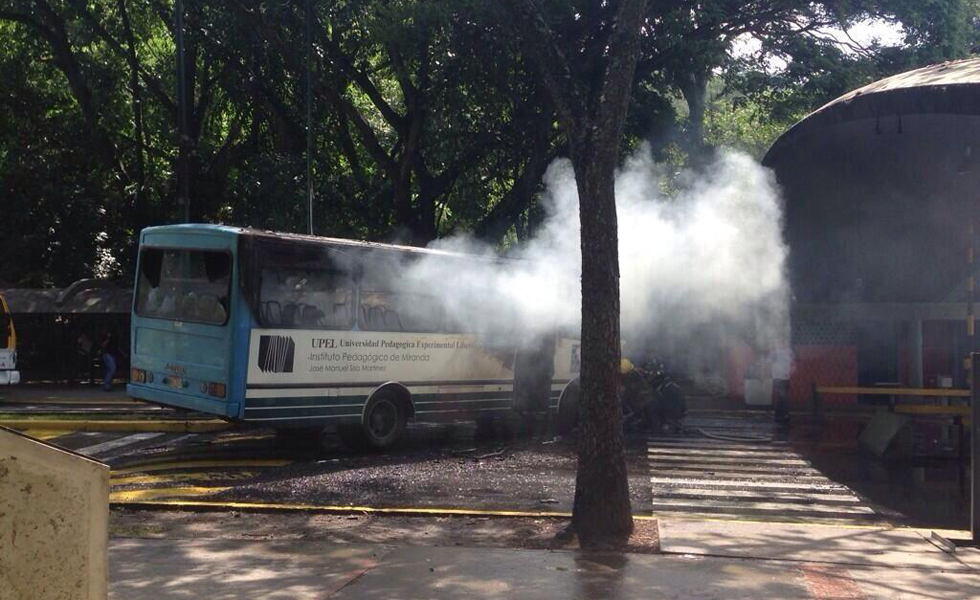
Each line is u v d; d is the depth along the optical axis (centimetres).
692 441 1510
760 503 1030
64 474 324
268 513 958
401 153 2603
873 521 953
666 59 2311
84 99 2898
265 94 2727
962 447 1245
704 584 692
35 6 2792
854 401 1933
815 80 2322
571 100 862
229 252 1298
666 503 1020
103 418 1722
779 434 1612
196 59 2983
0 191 3047
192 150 2912
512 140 2484
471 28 2162
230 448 1450
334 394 1380
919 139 1516
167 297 1374
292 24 2448
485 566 741
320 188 2608
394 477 1177
